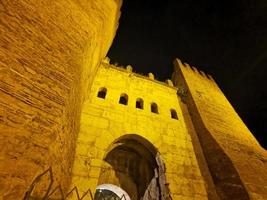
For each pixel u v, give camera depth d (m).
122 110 9.51
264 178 8.82
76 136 6.63
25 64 3.80
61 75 4.46
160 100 11.65
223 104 14.88
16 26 4.12
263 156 10.94
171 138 9.48
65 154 4.77
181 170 8.23
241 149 10.14
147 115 10.02
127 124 8.95
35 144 3.10
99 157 7.10
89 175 6.45
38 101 3.59
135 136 8.84
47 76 4.11
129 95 10.73
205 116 11.29
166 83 13.44
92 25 6.70
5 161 2.62
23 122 3.12
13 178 2.62
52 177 3.78
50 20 5.16
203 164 9.06
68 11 6.01
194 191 7.68
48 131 3.40
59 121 3.74
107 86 10.52
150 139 8.85
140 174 10.22
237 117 14.35
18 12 4.39
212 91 16.02
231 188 7.80
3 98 3.08
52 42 4.79
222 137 10.24
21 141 2.93
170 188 7.41
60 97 4.07
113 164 10.36
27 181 2.79
